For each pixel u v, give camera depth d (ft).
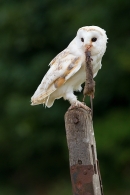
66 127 22.97
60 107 56.59
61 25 59.36
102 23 55.88
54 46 60.59
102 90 55.31
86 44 25.29
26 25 60.39
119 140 51.90
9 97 58.34
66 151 55.57
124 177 54.39
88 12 55.98
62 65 25.66
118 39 56.03
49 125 57.36
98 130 52.85
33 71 58.03
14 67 59.31
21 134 56.44
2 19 59.88
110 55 54.90
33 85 58.23
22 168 60.80
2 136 58.29
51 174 60.03
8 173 61.05
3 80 59.00
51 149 59.16
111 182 54.44
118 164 53.36
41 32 60.49
